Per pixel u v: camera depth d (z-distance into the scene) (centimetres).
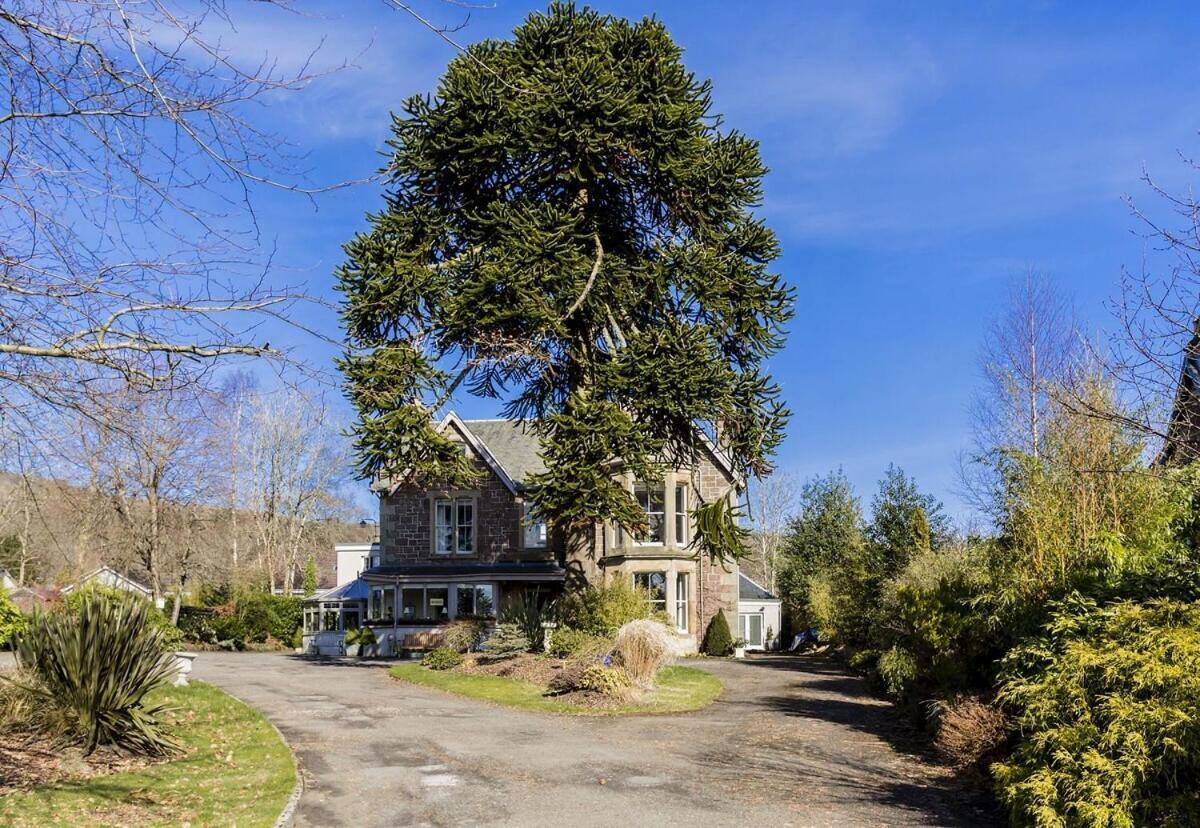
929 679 1466
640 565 3194
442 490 3344
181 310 626
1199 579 878
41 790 904
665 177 2219
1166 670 732
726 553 2453
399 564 3438
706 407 2145
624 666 1916
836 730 1482
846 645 2784
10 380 581
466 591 3353
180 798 927
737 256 2259
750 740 1383
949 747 1161
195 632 4025
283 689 2030
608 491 2053
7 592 1647
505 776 1105
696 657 3262
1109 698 761
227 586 4222
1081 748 766
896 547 2772
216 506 3262
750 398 2242
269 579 4747
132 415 644
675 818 910
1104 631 864
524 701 1817
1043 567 1216
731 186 2264
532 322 2094
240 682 2192
